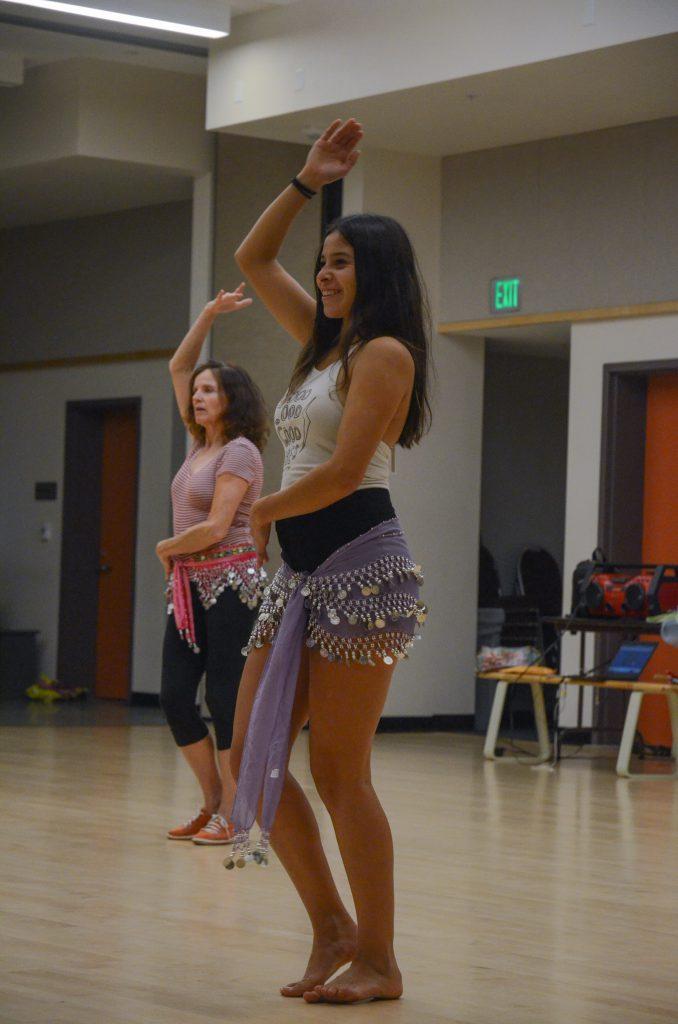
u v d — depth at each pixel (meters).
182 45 8.92
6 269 12.06
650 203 8.36
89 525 11.73
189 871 4.24
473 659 9.62
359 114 8.39
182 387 5.06
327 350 2.98
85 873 4.16
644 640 8.56
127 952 3.19
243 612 4.83
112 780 6.36
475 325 9.16
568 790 6.53
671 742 8.50
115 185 10.39
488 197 9.12
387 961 2.87
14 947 3.20
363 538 2.83
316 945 2.93
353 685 2.81
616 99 7.95
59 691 11.21
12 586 12.03
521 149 8.97
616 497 8.59
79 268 11.52
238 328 9.75
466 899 3.96
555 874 4.39
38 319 11.81
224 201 9.85
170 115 9.79
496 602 10.21
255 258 3.16
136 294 11.07
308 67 8.28
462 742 8.76
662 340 8.35
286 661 2.80
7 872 4.13
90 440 11.72
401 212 9.27
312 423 2.88
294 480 2.91
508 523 10.98
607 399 8.56
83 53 9.23
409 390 2.85
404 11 7.84
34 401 11.91
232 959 3.16
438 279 9.35
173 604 4.86
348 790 2.85
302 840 2.92
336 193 9.40
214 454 4.91
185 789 6.12
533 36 7.32
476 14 7.54
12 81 9.33
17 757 7.16
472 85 7.75
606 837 5.16
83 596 11.71
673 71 7.42
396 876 4.30
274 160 9.72
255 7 8.44
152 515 10.93
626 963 3.23
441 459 9.44
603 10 7.06
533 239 8.91
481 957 3.26
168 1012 2.70
